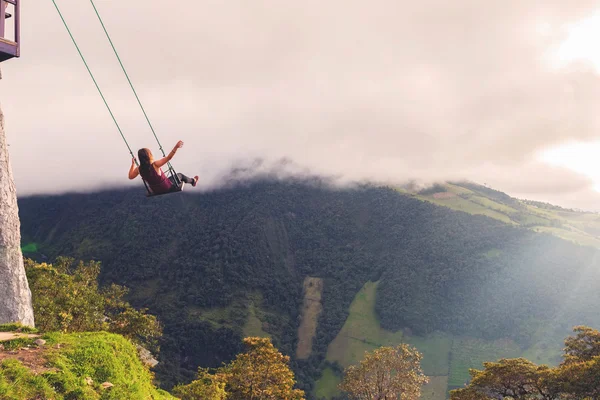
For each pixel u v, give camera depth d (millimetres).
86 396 14844
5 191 27453
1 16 17500
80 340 17938
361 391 58625
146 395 17562
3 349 15672
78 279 50938
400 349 59406
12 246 27391
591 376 44000
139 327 49188
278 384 53531
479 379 52781
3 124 28125
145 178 13062
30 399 13602
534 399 50500
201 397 41219
